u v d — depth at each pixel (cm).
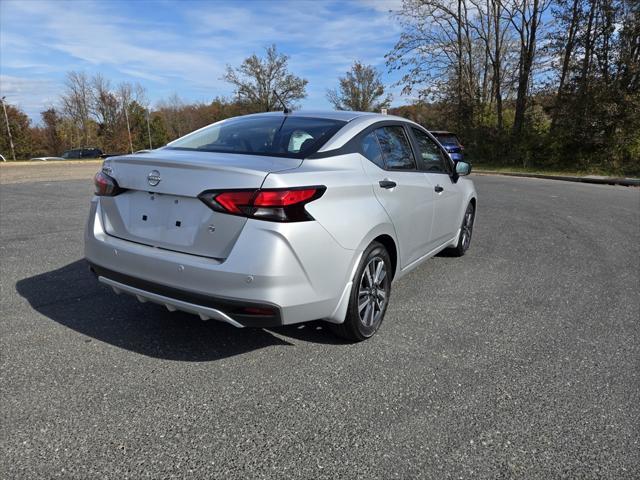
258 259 252
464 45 2716
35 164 2902
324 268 276
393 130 387
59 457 211
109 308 379
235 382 276
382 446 223
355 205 299
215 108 7425
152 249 285
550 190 1348
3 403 249
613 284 468
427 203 405
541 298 426
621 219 843
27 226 691
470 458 216
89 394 259
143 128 7150
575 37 2053
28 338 323
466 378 285
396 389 271
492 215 883
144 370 286
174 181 275
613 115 1900
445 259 558
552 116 2209
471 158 2620
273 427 235
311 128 334
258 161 279
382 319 348
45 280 443
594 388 276
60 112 6444
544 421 244
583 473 208
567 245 635
